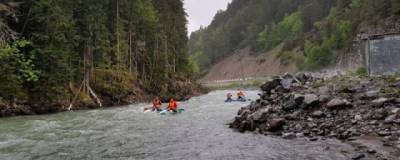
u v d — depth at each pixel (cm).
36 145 1658
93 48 4316
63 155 1459
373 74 2638
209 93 7306
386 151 1180
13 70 3303
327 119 1653
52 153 1495
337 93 1950
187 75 7756
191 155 1394
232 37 18738
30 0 3653
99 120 2591
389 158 1113
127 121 2508
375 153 1183
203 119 2477
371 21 7700
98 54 4525
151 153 1460
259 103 2256
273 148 1413
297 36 14088
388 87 1898
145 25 5897
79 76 4175
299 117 1756
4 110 3070
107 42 4688
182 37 7662
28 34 3688
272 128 1700
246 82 10631
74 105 3794
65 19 3712
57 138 1833
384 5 7544
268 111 1900
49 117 2886
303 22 14362
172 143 1647
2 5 3312
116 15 5169
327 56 9681
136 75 5462
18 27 3734
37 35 3556
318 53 9938
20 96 3356
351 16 9606
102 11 4512
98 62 4534
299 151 1334
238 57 17138
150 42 6019
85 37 4250
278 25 16188
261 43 16500
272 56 14900
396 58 2570
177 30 7275
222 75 16375
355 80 2294
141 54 5862
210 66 18212
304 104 1811
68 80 3803
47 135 1928
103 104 4231
